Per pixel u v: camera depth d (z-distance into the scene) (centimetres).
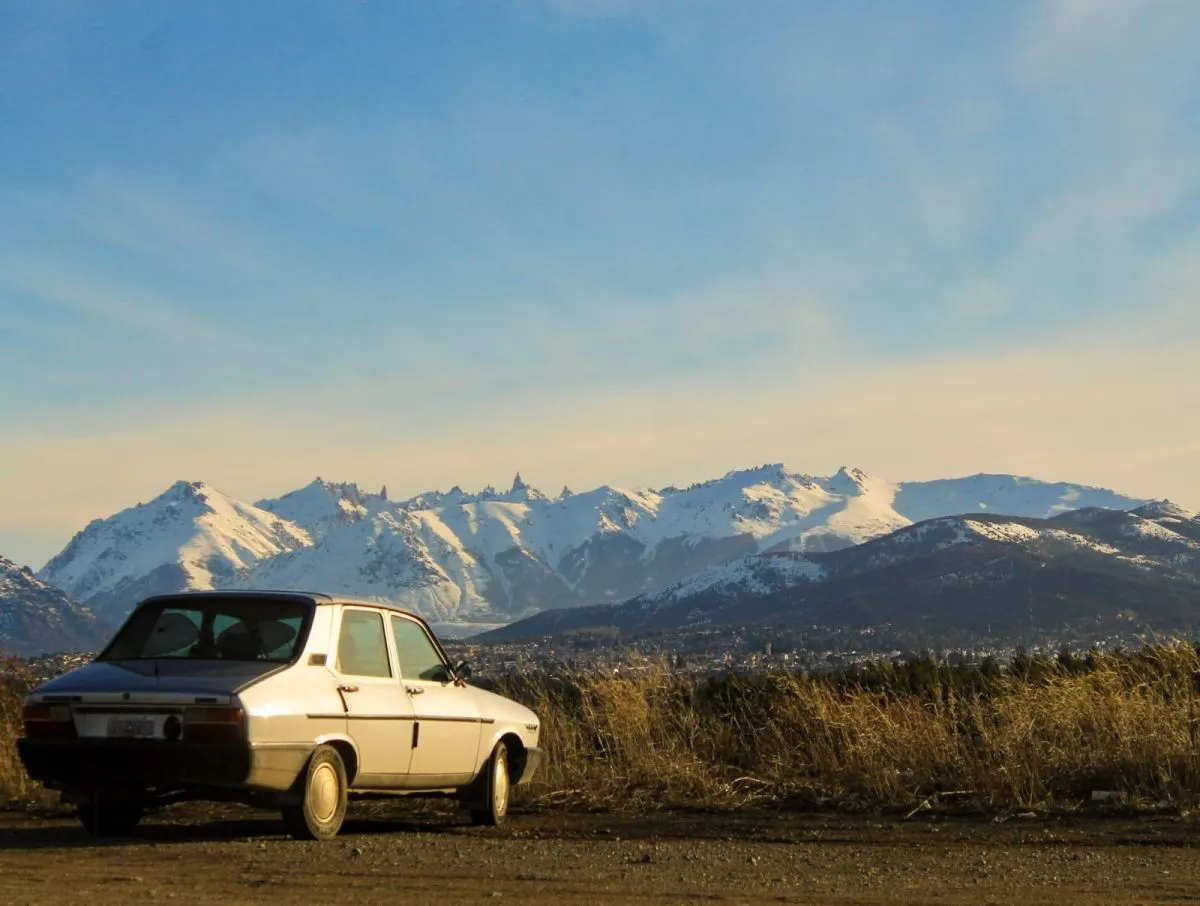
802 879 886
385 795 1130
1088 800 1311
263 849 959
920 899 807
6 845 993
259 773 934
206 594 1047
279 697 959
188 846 979
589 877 870
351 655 1050
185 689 939
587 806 1341
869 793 1369
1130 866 962
